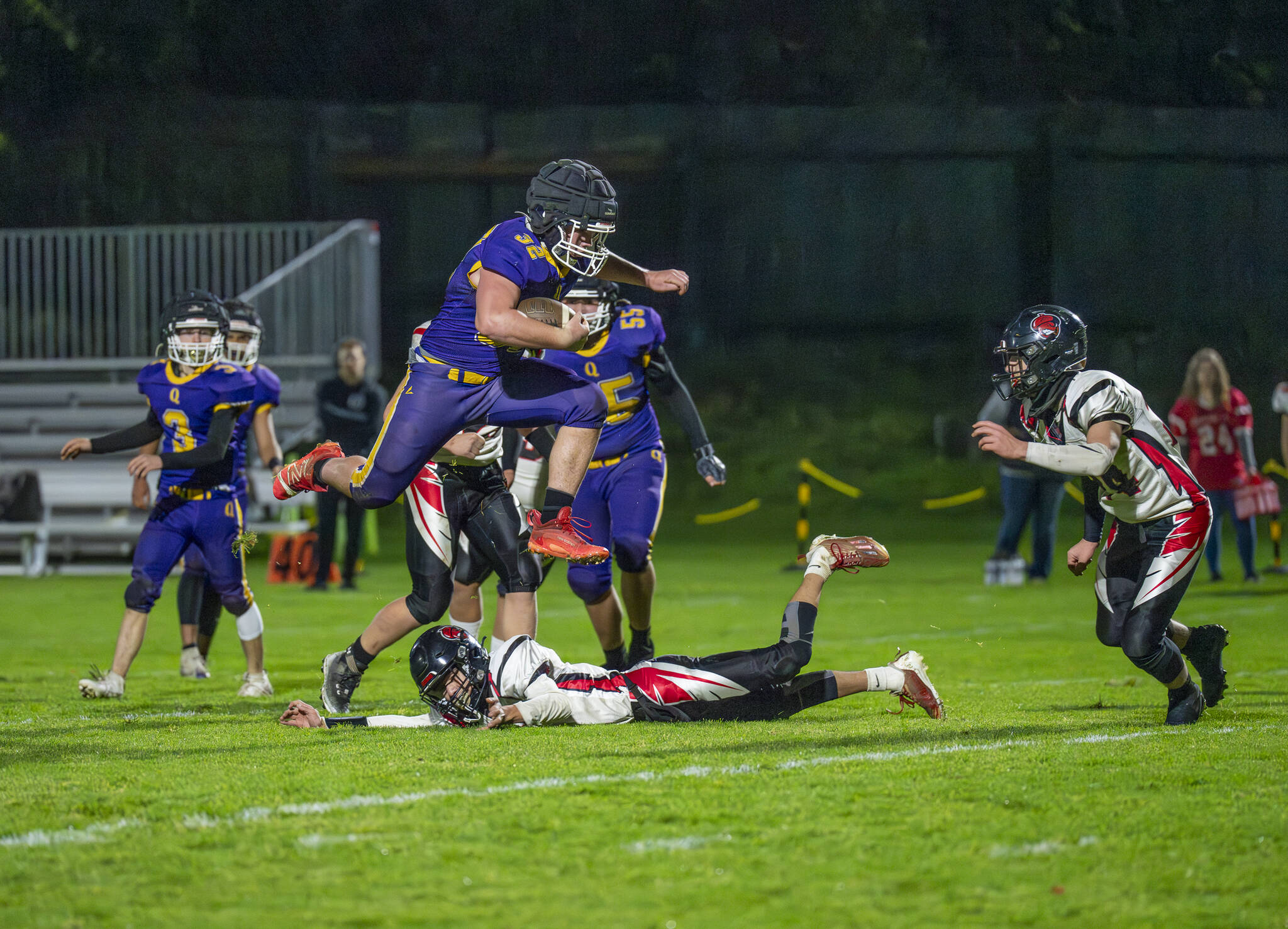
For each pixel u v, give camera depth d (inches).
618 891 454.6
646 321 1033.5
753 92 3946.9
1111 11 3882.9
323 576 1959.9
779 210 3932.1
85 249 2768.2
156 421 1007.0
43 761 677.9
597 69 3941.9
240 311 1104.2
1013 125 3909.9
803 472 2365.9
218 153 3836.1
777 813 549.6
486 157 3833.7
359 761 666.8
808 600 788.6
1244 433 1894.7
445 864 484.1
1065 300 3912.4
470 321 750.5
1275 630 1382.9
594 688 783.7
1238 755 665.0
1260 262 3971.5
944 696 941.8
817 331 3966.5
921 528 3043.8
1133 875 468.4
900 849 498.6
